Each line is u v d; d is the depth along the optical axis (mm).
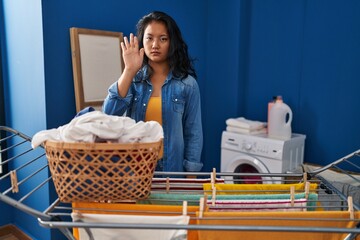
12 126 2611
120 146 901
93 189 939
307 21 2744
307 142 2838
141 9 2660
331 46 2621
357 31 2465
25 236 2609
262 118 3104
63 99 2301
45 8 2123
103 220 928
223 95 3268
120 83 1474
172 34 1627
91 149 893
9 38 2500
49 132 971
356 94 2514
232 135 2818
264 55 3041
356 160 2521
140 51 1470
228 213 972
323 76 2691
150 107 1684
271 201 1082
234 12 3074
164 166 1722
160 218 928
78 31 2242
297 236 1008
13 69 2506
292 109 2908
